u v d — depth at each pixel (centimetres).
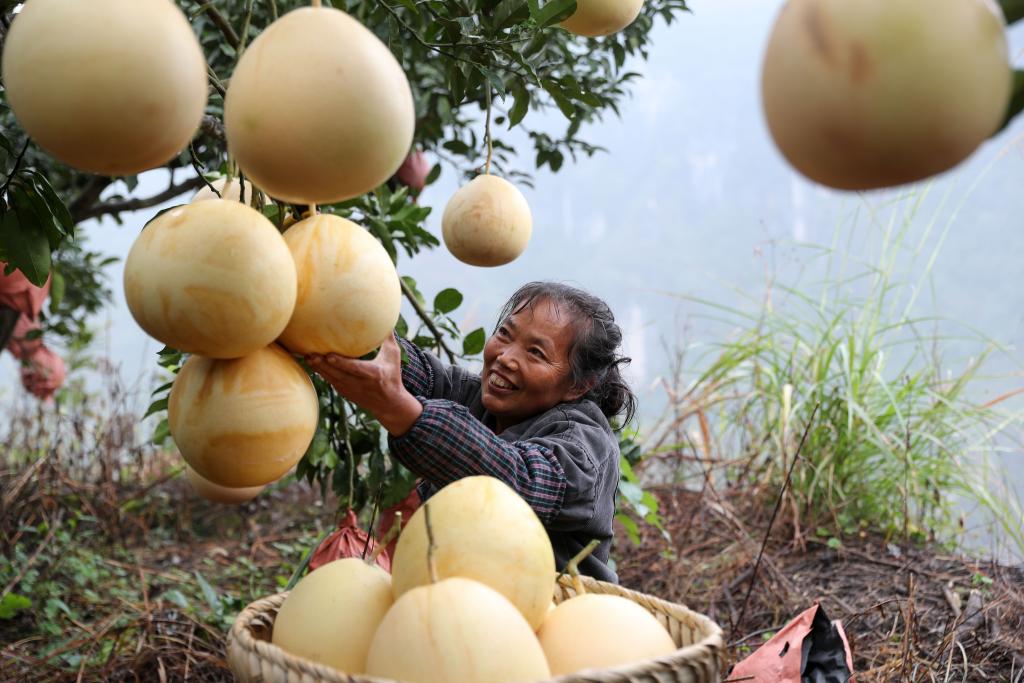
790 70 77
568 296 215
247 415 122
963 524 379
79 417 518
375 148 105
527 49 207
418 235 267
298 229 130
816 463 407
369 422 242
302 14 107
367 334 129
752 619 329
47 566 376
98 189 363
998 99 76
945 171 79
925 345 502
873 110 74
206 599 348
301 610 124
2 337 404
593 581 152
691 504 425
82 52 94
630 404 238
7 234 179
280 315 118
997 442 441
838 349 434
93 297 532
